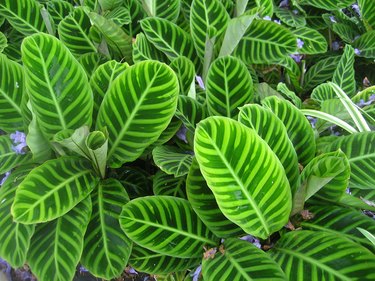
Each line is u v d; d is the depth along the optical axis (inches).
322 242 39.1
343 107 53.4
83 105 45.1
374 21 71.1
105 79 49.9
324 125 55.7
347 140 47.0
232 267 38.3
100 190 47.1
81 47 63.0
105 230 43.8
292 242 40.6
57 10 69.1
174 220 42.6
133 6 65.9
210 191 42.3
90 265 42.3
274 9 74.2
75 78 43.8
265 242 43.1
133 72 43.3
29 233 41.9
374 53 68.1
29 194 41.1
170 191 48.2
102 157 45.3
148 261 44.3
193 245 42.4
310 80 70.3
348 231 41.5
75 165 46.6
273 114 42.8
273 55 61.2
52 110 44.1
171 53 60.3
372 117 55.1
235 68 50.7
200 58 62.1
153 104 44.1
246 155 35.6
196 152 34.4
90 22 63.4
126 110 44.8
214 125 34.6
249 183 36.7
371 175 44.3
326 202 45.0
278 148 42.9
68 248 41.8
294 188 43.6
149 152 50.3
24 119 47.5
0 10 62.7
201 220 43.5
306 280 36.9
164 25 60.8
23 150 48.9
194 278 43.0
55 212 41.1
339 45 78.0
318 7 71.9
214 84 51.0
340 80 64.1
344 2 71.1
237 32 54.1
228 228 42.9
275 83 71.4
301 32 68.5
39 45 41.5
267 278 36.2
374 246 38.9
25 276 56.9
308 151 47.7
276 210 39.2
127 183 51.9
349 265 36.6
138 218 41.3
